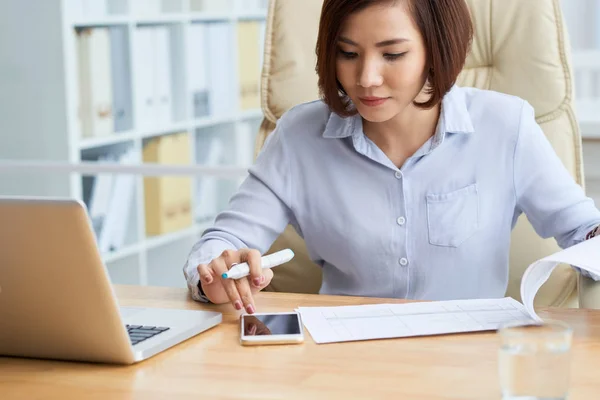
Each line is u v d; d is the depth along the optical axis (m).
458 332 1.26
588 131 2.82
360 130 1.69
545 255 1.92
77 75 3.37
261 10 4.23
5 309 1.15
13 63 3.31
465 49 1.57
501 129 1.70
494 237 1.71
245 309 1.40
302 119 1.77
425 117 1.67
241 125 4.09
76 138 3.31
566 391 0.95
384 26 1.45
